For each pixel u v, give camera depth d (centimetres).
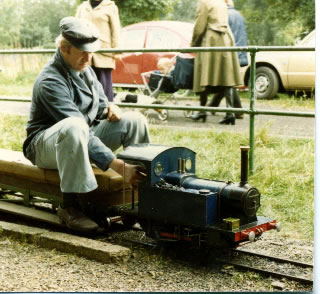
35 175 442
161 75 921
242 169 355
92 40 409
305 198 498
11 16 3294
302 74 1109
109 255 362
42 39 3575
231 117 854
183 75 864
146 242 409
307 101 1077
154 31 1195
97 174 416
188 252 388
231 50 557
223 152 632
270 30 3075
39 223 459
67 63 416
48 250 388
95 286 329
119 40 755
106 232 434
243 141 676
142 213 380
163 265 367
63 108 406
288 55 1123
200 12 808
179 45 1153
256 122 891
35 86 419
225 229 340
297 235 430
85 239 388
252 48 546
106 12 745
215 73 813
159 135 736
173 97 969
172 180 379
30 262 365
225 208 356
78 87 422
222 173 570
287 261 370
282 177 548
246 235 344
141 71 1159
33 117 427
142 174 382
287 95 1165
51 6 3916
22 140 724
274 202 498
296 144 668
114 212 412
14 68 1689
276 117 958
